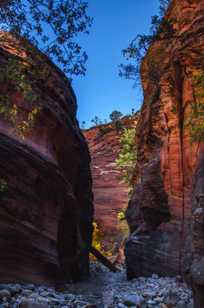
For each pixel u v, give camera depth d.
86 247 23.66
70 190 18.73
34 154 15.54
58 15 10.91
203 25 15.59
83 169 23.95
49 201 16.55
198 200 10.50
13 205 14.21
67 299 12.98
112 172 51.31
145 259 20.05
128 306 12.19
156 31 16.77
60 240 18.72
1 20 10.75
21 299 11.45
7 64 11.30
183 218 16.83
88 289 17.66
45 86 17.97
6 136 14.43
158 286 16.02
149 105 22.69
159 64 20.73
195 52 15.72
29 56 15.85
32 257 14.96
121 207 48.78
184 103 16.94
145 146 23.27
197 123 13.48
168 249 18.08
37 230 15.42
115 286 18.22
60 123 18.39
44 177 16.02
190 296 12.64
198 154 12.52
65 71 11.57
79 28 11.16
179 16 17.30
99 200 50.81
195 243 10.02
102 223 49.00
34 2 10.65
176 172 17.59
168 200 18.39
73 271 20.28
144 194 20.75
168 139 18.41
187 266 13.70
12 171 14.33
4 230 13.70
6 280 13.46
